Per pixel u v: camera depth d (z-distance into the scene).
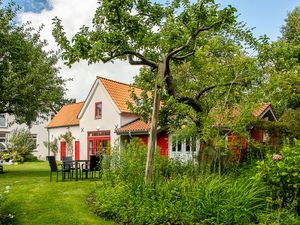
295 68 10.30
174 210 6.68
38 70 16.38
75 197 9.80
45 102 17.58
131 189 7.89
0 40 15.66
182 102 10.46
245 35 10.53
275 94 10.17
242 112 9.68
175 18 9.52
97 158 13.98
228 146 10.09
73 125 28.94
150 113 11.59
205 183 7.25
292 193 6.31
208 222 6.23
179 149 17.95
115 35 8.42
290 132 11.71
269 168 6.39
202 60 10.67
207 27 9.17
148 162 8.36
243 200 6.44
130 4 9.09
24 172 17.81
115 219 7.48
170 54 9.24
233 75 10.46
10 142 28.98
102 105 23.89
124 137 21.88
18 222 7.39
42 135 35.19
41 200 9.41
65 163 13.80
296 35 20.78
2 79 15.40
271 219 6.14
